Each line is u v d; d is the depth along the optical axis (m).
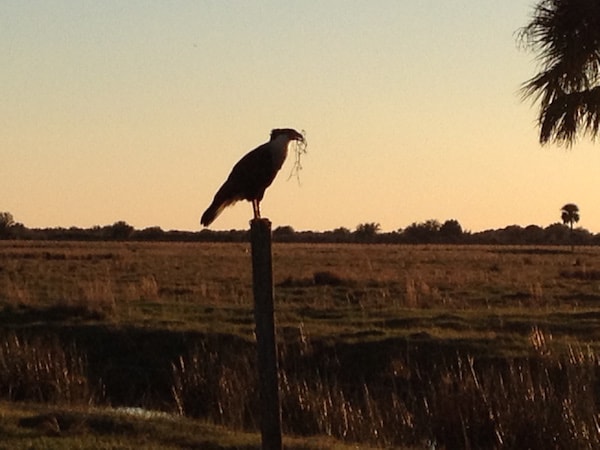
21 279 40.72
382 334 23.19
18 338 24.16
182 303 30.45
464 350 21.17
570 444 15.05
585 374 17.81
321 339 22.67
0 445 12.72
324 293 34.91
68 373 19.75
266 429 9.96
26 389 18.94
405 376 20.12
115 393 20.78
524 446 15.50
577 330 24.17
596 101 14.54
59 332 24.56
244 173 12.66
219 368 19.61
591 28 14.06
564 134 14.84
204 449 13.30
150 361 22.67
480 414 16.17
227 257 73.00
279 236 176.50
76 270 48.91
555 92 14.65
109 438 13.52
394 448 15.01
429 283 40.56
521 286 39.31
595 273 46.84
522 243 163.12
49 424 14.02
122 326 24.66
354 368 21.08
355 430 16.03
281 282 39.91
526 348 21.12
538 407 15.84
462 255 86.19
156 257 69.62
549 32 14.32
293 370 21.12
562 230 168.12
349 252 95.06
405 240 168.50
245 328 24.67
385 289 36.69
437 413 16.50
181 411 17.81
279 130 12.94
